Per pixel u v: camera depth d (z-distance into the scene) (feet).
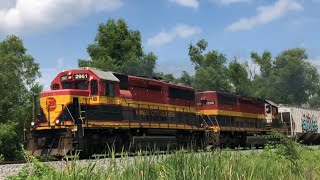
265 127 119.55
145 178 23.99
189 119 86.53
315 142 153.69
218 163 28.09
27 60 122.72
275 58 281.13
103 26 188.96
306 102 270.05
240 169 28.37
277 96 260.62
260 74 291.79
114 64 179.52
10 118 105.19
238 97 107.45
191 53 251.19
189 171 25.13
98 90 64.34
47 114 61.87
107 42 186.50
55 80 67.36
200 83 218.38
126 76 71.51
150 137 73.20
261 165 35.04
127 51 186.19
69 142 59.26
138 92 73.36
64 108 61.00
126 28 190.08
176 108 82.84
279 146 50.65
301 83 258.98
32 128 62.80
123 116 68.49
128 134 69.46
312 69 266.77
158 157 27.40
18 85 114.01
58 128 60.44
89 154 62.39
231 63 248.52
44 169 23.47
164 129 77.87
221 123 97.09
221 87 221.87
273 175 33.14
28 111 108.27
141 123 72.23
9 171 39.68
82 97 62.90
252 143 108.68
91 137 63.16
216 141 92.84
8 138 97.81
